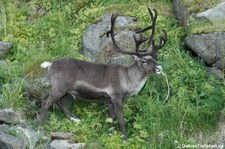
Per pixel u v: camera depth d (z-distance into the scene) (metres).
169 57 16.48
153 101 15.41
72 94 14.69
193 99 15.38
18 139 13.28
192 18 17.17
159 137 14.37
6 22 17.88
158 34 17.02
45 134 14.19
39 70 15.64
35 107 15.05
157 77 15.89
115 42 15.23
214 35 16.11
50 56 16.48
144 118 14.94
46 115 14.55
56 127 14.44
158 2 18.48
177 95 15.50
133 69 14.62
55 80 14.51
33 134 13.88
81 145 13.76
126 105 15.15
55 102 14.58
